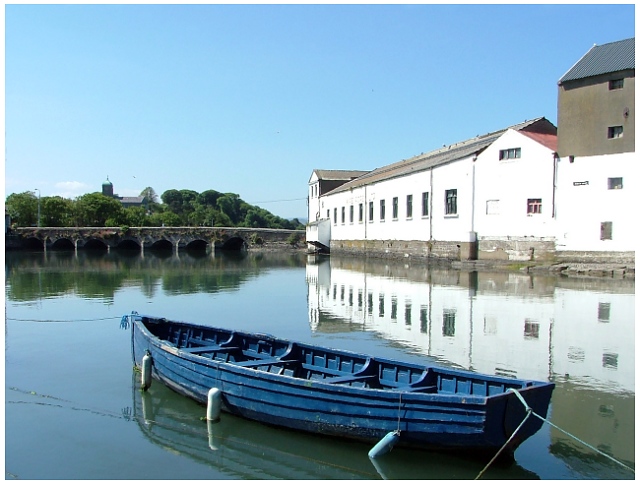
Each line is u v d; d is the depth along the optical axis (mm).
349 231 56469
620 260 30547
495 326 16938
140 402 10523
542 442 8547
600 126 30906
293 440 8719
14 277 33531
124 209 88312
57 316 19594
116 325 17938
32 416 9844
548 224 32906
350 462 8000
